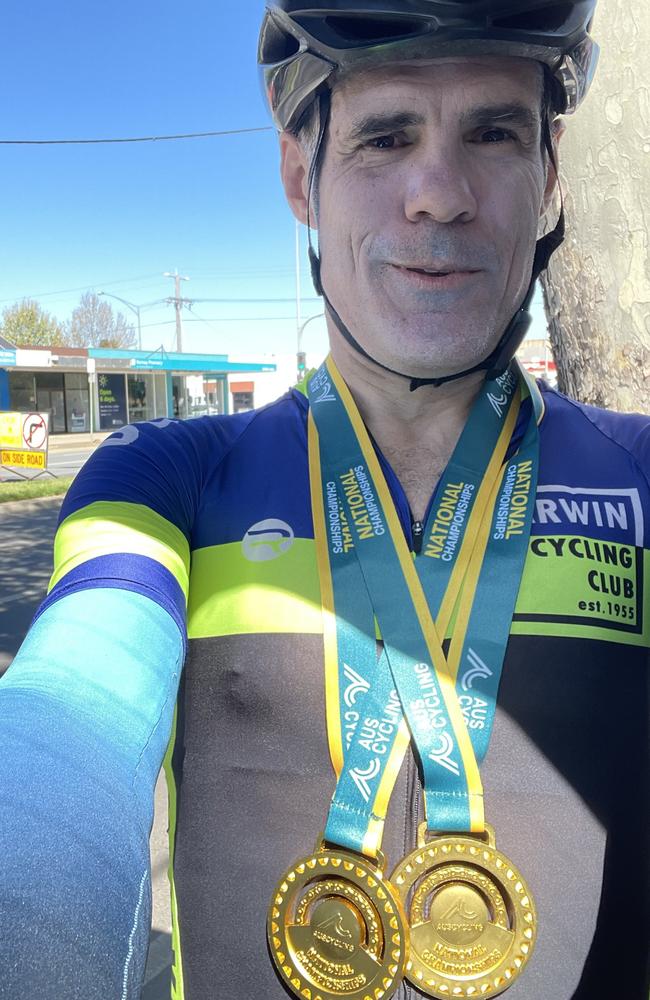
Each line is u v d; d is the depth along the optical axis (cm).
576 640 88
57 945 47
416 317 93
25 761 59
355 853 81
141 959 55
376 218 94
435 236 92
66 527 90
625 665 89
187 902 87
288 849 85
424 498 101
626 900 84
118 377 3184
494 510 97
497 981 79
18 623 564
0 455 1511
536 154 100
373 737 85
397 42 89
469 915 80
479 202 94
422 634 88
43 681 69
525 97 96
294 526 97
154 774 68
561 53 97
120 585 81
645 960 84
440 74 92
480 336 95
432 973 79
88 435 2903
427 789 82
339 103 96
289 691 88
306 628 90
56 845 53
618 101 175
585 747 85
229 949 84
